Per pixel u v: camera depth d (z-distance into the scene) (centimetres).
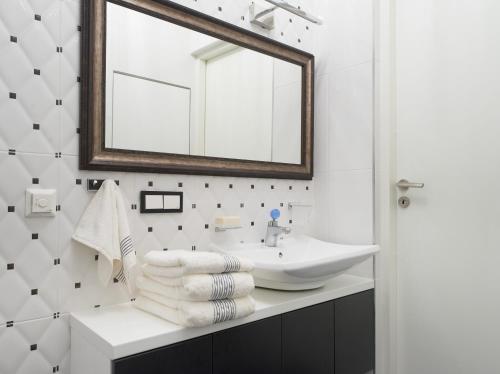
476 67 151
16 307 103
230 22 156
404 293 171
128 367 87
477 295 150
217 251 143
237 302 105
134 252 116
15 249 103
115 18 123
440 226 160
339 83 182
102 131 118
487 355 147
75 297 113
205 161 146
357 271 172
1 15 101
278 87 175
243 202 159
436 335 161
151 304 112
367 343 158
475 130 151
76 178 114
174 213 136
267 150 170
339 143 182
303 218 187
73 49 114
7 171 102
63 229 111
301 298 128
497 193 145
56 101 111
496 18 146
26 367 104
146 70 130
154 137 132
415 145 168
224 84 154
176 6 136
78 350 105
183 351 96
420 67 167
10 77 103
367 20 171
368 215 170
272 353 117
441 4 161
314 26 190
